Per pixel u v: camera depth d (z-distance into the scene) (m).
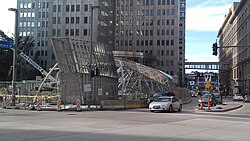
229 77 163.88
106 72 44.50
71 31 103.81
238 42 134.25
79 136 13.01
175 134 14.16
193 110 33.88
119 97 42.62
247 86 111.44
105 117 22.69
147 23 131.62
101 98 38.94
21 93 41.91
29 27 118.88
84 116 23.39
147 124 18.30
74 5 104.06
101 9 101.50
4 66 85.75
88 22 102.31
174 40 129.38
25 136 12.72
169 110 29.95
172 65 128.75
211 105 43.16
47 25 117.62
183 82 138.62
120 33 132.75
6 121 18.80
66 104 36.94
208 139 12.89
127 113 27.48
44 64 115.38
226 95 144.88
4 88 41.75
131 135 13.57
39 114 25.00
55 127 15.96
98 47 43.94
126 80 50.12
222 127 17.58
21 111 28.67
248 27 110.81
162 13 130.75
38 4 118.88
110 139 12.37
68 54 38.91
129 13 132.88
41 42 117.06
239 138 13.33
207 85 37.78
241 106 46.56
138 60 112.88
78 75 38.28
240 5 122.94
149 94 45.56
